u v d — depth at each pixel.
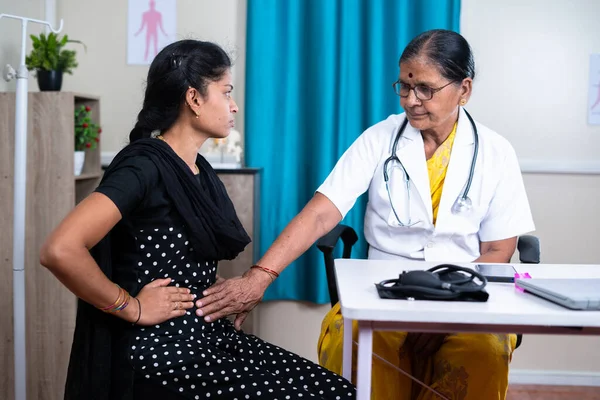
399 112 2.85
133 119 2.99
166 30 2.96
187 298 1.38
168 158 1.36
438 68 1.71
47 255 1.19
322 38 2.81
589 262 2.95
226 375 1.30
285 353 1.50
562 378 2.98
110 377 1.32
